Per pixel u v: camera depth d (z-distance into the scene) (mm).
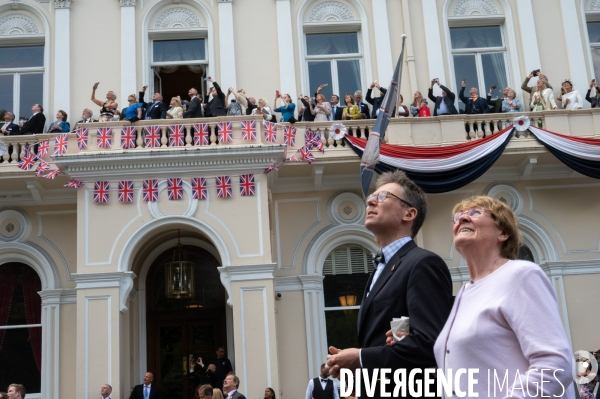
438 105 15680
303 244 15359
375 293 3719
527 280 2898
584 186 15711
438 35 16812
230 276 13391
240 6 16891
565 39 16875
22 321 15023
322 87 15891
